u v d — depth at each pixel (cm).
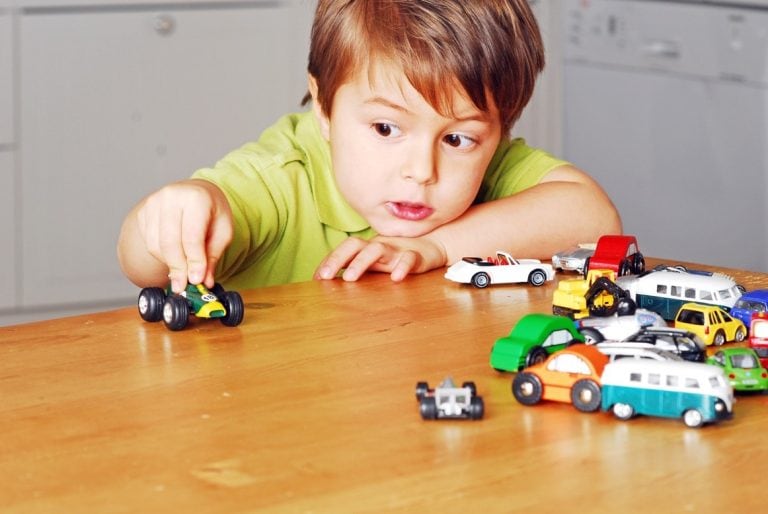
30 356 97
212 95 320
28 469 73
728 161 301
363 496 69
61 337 103
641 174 330
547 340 92
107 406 85
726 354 88
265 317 110
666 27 314
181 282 114
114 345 101
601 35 337
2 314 305
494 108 133
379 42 127
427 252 133
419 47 126
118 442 77
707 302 106
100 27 302
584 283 108
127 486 70
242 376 92
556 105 357
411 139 131
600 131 343
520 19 136
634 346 88
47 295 309
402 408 84
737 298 107
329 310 113
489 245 139
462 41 127
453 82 127
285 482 71
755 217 296
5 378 91
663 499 68
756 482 71
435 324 108
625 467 73
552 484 70
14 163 299
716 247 309
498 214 142
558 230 144
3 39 291
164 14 309
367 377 91
